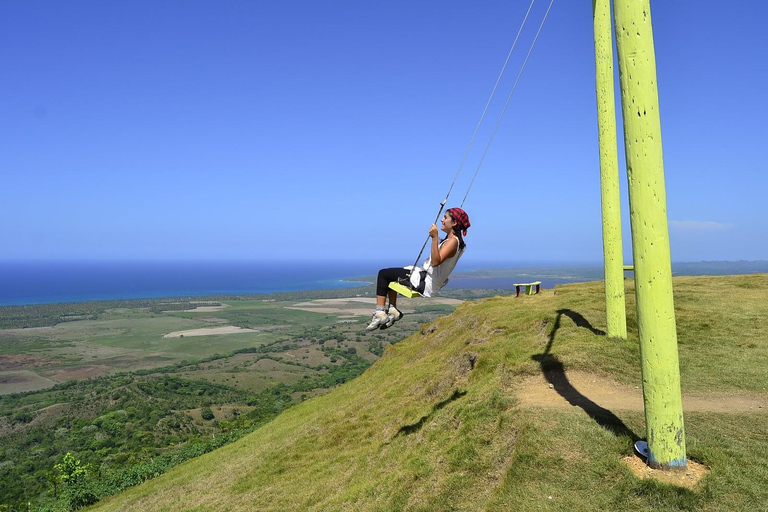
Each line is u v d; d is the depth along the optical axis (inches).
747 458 228.2
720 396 331.3
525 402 331.6
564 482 228.1
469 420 339.9
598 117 453.1
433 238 234.4
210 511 461.4
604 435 259.6
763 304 597.6
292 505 395.9
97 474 938.1
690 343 459.2
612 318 463.8
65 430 2266.2
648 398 222.7
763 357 408.5
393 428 488.4
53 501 855.1
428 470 308.0
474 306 914.7
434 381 558.6
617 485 217.5
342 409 682.2
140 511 562.9
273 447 629.9
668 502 202.8
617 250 462.3
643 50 205.0
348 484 391.5
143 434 2068.2
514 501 223.0
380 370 914.1
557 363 407.8
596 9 441.1
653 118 205.5
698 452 232.7
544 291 956.6
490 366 463.8
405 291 239.0
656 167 206.5
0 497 1434.5
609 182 458.6
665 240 209.9
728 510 194.9
